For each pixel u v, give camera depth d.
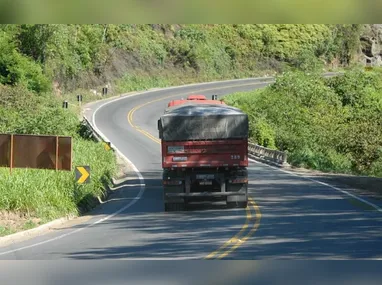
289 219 18.98
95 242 15.99
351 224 17.55
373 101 73.50
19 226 18.23
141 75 83.50
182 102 25.19
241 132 21.64
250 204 23.22
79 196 23.08
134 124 57.97
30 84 57.72
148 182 31.30
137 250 14.41
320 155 46.31
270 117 61.75
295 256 12.94
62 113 42.75
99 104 68.19
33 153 22.97
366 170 47.41
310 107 66.44
